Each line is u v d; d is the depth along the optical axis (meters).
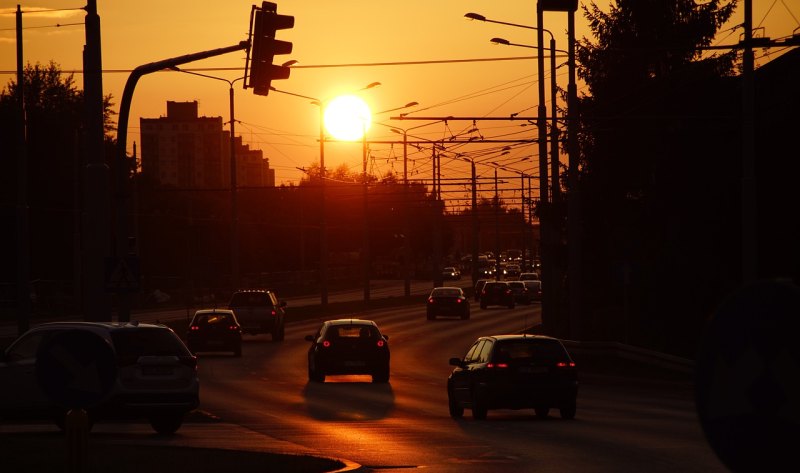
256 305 113.94
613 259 106.38
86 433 19.80
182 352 41.88
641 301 97.12
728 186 90.56
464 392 49.47
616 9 111.31
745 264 61.44
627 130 101.88
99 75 49.62
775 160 89.00
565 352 48.50
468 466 31.06
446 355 99.62
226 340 94.00
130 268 50.59
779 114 89.62
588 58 109.56
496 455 33.84
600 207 108.56
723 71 102.50
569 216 83.06
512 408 48.06
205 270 123.19
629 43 109.12
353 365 71.94
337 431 42.53
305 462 29.92
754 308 9.52
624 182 108.31
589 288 110.69
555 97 94.81
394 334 124.44
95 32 49.47
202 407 54.31
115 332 40.84
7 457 29.69
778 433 9.38
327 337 72.38
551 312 95.94
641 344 92.75
